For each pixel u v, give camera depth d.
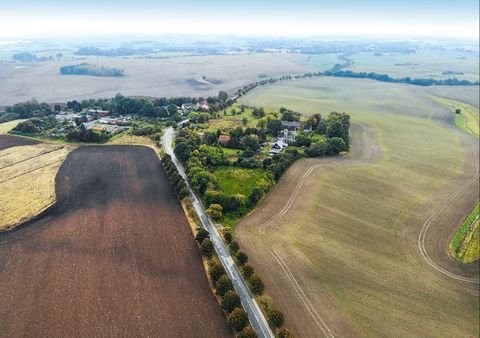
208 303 62.06
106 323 57.06
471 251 81.38
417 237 85.75
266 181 105.50
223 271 66.81
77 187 104.38
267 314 59.00
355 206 98.56
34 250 75.25
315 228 86.88
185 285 66.12
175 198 99.44
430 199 104.69
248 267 67.75
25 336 54.62
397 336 57.62
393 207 99.06
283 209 95.12
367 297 65.62
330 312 61.59
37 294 62.91
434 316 62.28
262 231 84.69
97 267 70.12
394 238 84.75
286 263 73.56
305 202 99.12
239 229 85.25
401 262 76.25
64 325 56.53
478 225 92.00
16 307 60.00
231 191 103.62
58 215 89.19
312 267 72.81
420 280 71.12
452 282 71.06
